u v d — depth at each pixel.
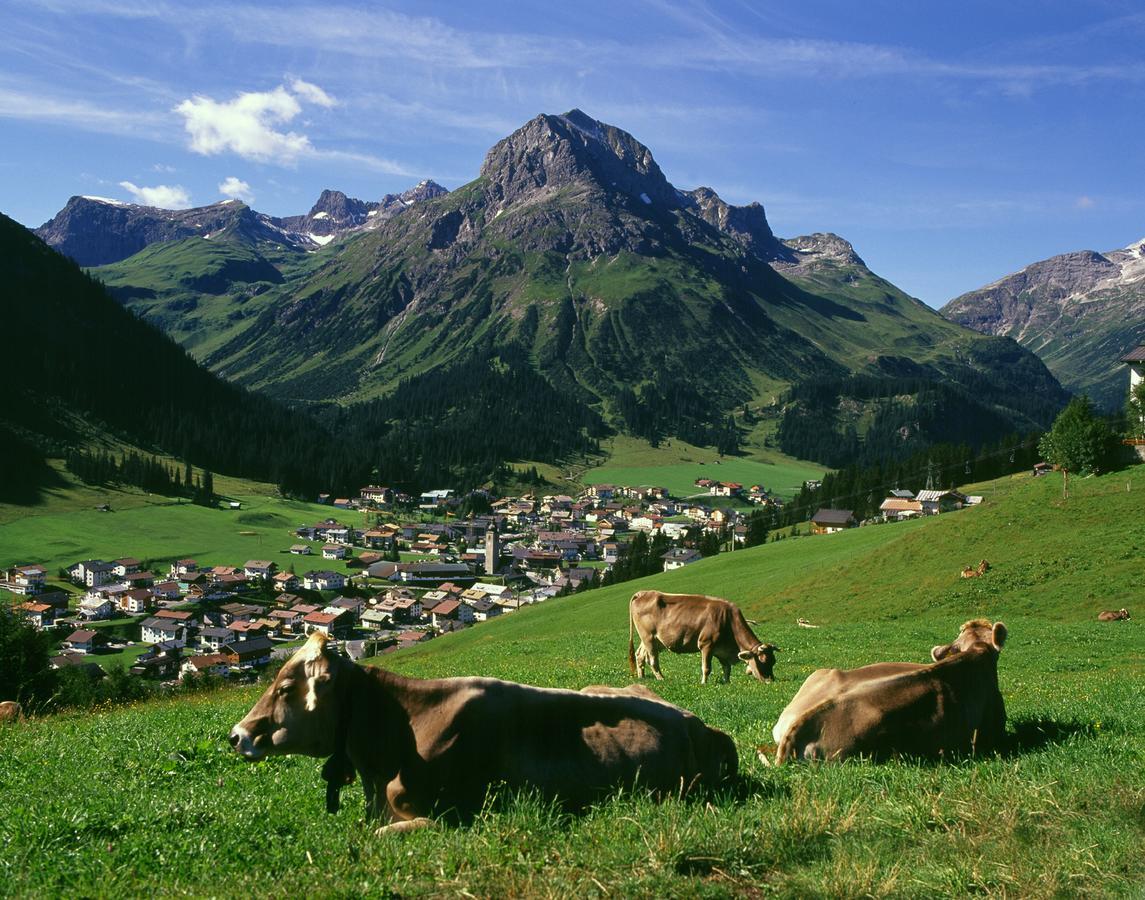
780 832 7.19
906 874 6.55
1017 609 54.78
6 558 175.38
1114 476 80.25
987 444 198.88
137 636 148.38
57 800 9.41
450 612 172.00
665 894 6.17
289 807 8.98
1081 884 6.40
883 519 165.88
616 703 8.41
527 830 7.10
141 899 6.31
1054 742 10.93
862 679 10.55
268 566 192.75
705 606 22.95
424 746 7.72
